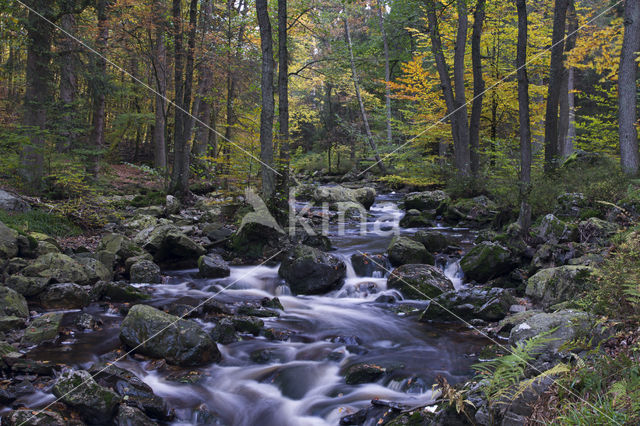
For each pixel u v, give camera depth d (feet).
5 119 51.60
